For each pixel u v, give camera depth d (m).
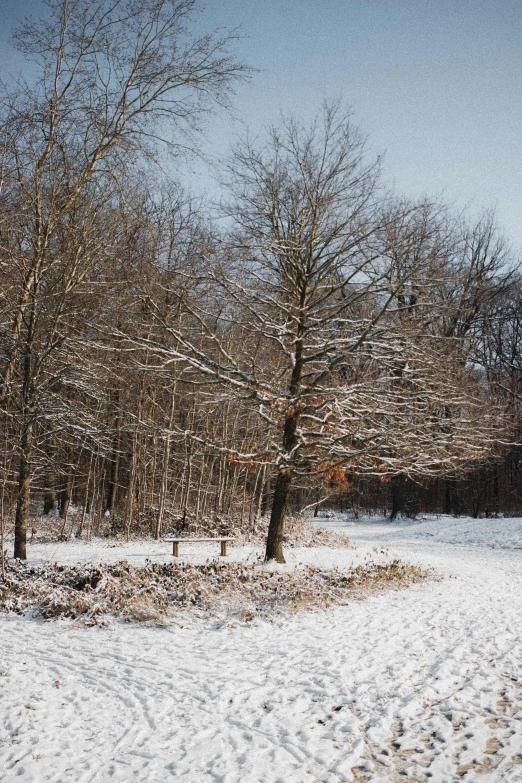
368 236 12.53
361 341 12.30
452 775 4.75
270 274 14.19
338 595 11.15
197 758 5.01
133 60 14.95
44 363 15.79
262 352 16.95
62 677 6.86
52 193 14.81
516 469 37.16
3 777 4.71
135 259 15.16
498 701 6.26
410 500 38.78
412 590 12.43
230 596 10.57
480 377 18.28
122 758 5.02
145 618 9.19
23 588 10.68
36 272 14.52
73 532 22.16
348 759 5.00
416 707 6.08
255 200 13.65
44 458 18.20
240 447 22.55
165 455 20.33
